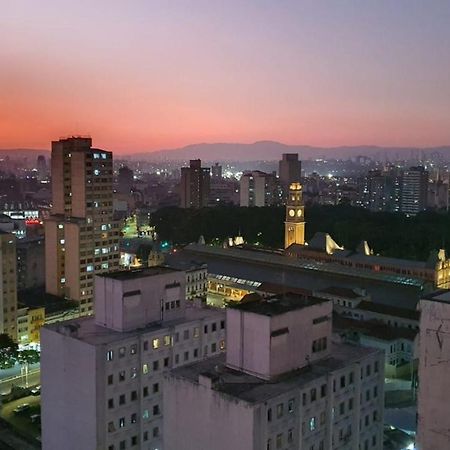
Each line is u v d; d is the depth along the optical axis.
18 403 160.50
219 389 85.38
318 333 95.69
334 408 92.75
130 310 114.50
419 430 72.62
